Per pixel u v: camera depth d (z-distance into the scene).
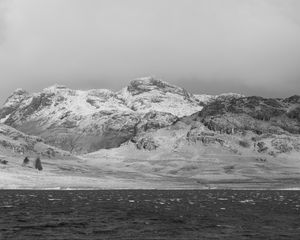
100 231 77.56
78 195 179.50
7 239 69.69
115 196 177.38
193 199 164.75
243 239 71.94
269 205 135.88
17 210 109.25
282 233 77.88
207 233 77.25
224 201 154.62
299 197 186.38
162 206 128.50
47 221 89.12
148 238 72.06
